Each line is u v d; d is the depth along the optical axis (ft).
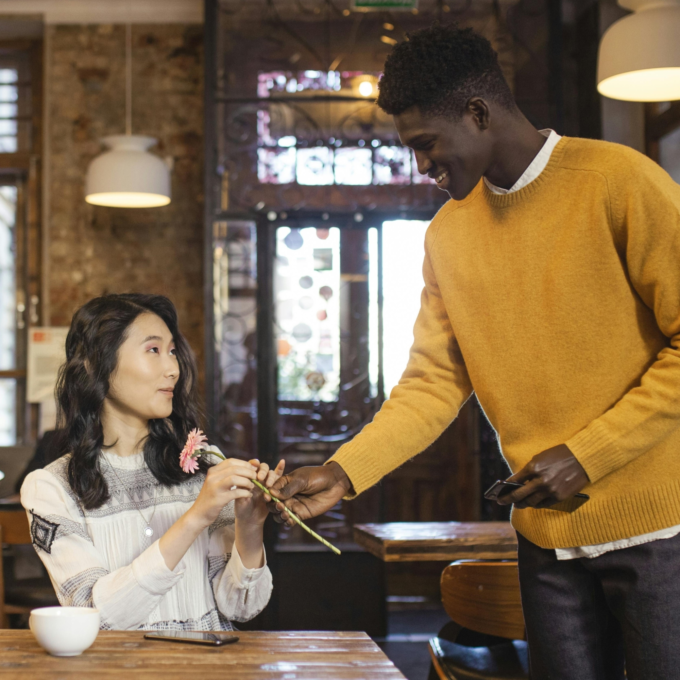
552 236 4.26
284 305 14.74
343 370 14.73
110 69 16.57
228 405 14.96
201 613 4.93
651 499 4.01
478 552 7.36
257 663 3.43
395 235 14.90
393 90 4.16
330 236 14.82
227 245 15.08
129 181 13.19
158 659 3.48
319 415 14.65
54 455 5.30
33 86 17.21
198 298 16.39
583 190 4.16
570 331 4.20
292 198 15.35
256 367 14.79
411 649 12.76
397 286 14.89
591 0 15.16
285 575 13.55
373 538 7.59
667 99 10.07
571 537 4.19
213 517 4.44
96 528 5.01
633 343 4.14
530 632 4.52
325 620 13.47
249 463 4.47
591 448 3.86
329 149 15.46
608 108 14.79
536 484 3.82
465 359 4.74
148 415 5.21
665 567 4.01
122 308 5.30
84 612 3.71
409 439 4.81
